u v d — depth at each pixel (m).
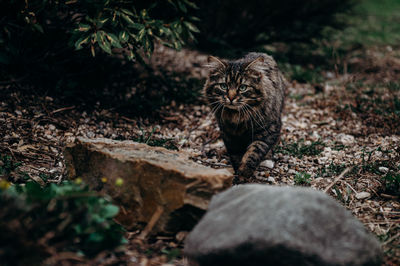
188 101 7.14
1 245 2.66
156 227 3.36
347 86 8.12
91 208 3.03
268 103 5.03
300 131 6.38
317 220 2.78
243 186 3.20
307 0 10.21
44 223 2.79
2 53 5.80
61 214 2.88
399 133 6.14
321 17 10.35
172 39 5.86
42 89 6.29
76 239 3.04
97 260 2.99
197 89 7.41
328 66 9.44
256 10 9.97
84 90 6.62
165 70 7.96
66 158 4.03
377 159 5.09
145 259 3.12
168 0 5.82
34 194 3.04
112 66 7.27
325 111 7.08
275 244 2.60
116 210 3.09
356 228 2.88
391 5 16.89
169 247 3.31
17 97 5.90
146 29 5.53
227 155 5.60
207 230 2.87
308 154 5.52
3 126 5.25
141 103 6.65
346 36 11.70
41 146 5.05
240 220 2.79
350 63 9.74
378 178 4.66
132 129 6.02
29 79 6.33
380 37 12.12
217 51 9.38
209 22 9.42
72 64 6.82
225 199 3.12
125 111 6.49
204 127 6.39
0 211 2.67
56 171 4.51
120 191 3.53
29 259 2.68
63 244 2.80
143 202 3.44
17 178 4.09
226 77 4.84
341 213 2.95
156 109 6.67
